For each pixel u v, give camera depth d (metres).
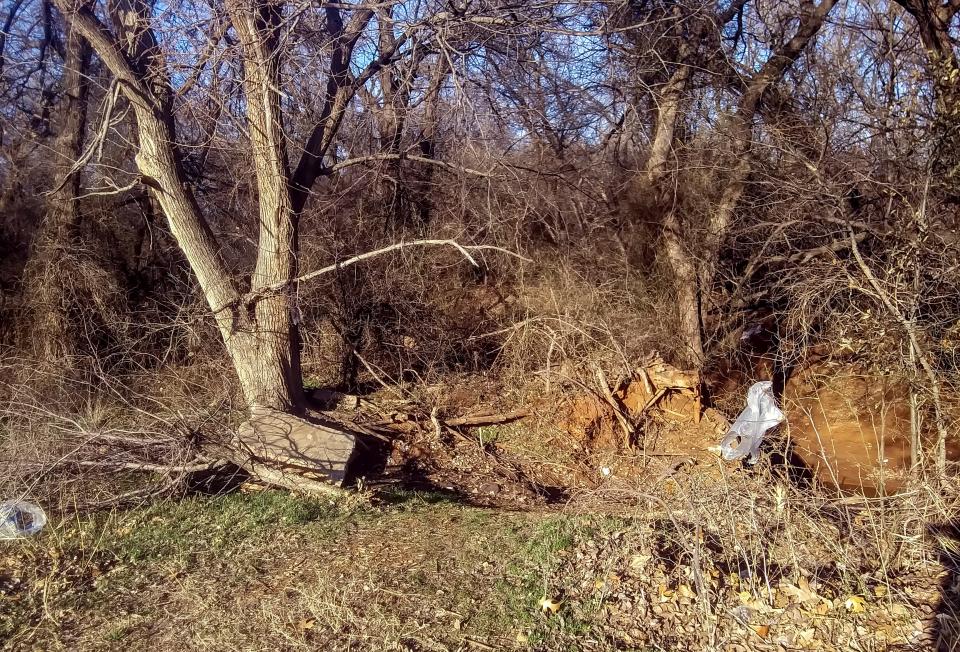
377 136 11.77
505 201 11.54
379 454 8.89
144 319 11.48
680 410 10.05
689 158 11.56
